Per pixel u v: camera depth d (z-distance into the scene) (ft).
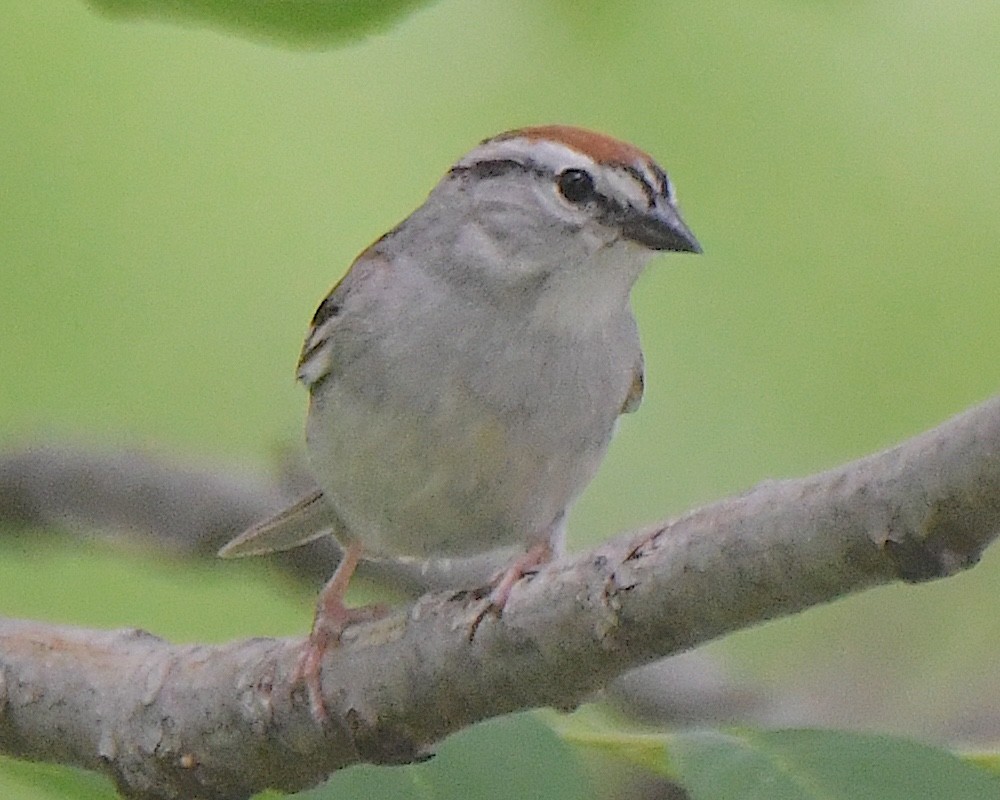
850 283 10.36
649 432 10.36
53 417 10.37
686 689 10.36
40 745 10.02
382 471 10.10
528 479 10.10
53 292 10.36
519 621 9.92
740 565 9.86
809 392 10.36
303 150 10.36
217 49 10.34
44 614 10.38
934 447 9.82
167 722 10.00
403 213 10.37
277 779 9.99
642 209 10.11
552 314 10.09
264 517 10.38
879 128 10.34
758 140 10.33
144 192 10.35
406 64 10.34
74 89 10.33
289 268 10.37
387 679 9.96
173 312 10.37
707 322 10.36
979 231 10.36
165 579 10.40
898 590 10.32
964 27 10.32
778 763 9.86
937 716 10.28
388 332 10.09
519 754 9.89
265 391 10.39
